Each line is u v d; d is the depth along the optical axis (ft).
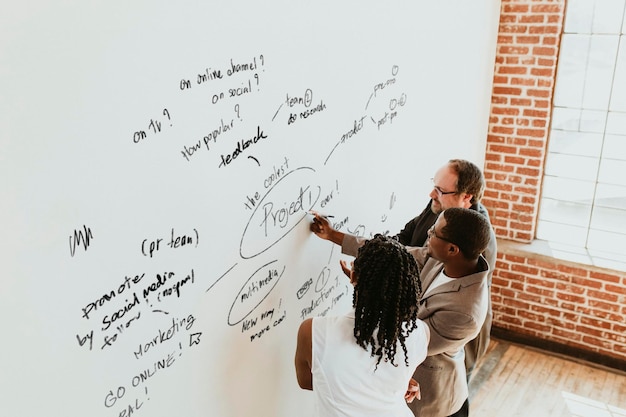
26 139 3.94
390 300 5.37
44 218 4.16
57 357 4.49
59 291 4.38
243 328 6.49
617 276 12.62
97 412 4.94
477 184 8.48
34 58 3.88
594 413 11.37
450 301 7.01
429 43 9.50
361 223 8.50
